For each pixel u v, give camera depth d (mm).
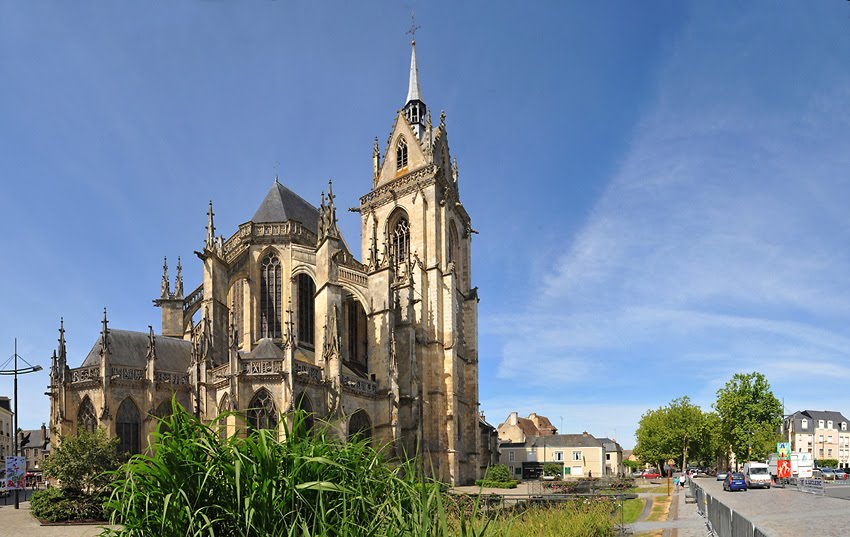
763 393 124125
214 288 69312
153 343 61250
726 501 60625
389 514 12094
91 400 58906
